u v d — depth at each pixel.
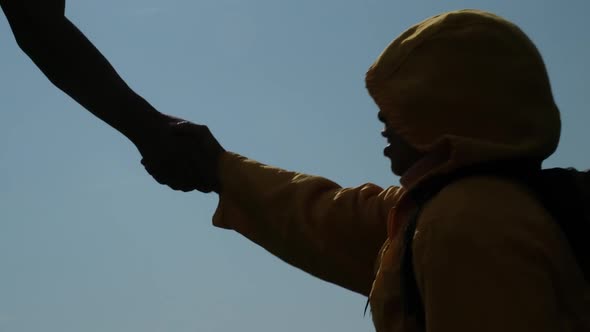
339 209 3.41
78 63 3.63
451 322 2.53
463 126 2.79
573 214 2.73
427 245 2.60
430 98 2.81
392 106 2.87
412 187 2.85
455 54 2.82
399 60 2.89
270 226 3.52
